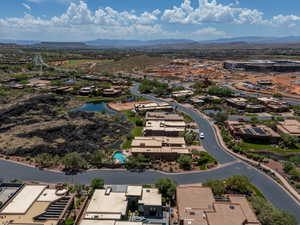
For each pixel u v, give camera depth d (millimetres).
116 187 75250
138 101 199125
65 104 185625
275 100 191625
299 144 119500
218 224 57406
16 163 96438
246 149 113438
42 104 178375
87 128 134750
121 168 93688
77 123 142625
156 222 65125
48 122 143500
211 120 152125
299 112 166750
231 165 97562
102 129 134625
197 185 83188
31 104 172250
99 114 161625
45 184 82125
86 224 58781
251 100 194000
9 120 144375
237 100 189750
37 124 139625
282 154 109938
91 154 101312
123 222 59688
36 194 70375
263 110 173875
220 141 120375
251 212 63500
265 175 90500
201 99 196625
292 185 83688
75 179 85625
